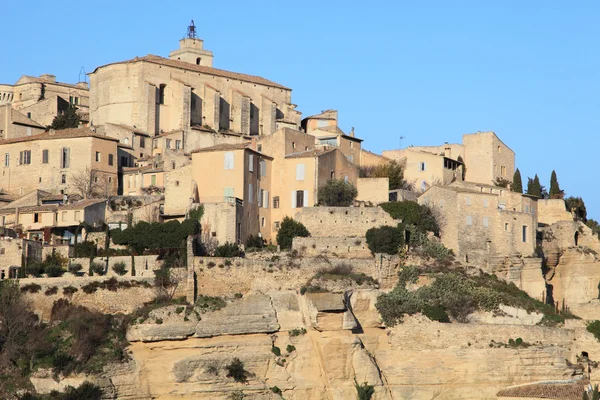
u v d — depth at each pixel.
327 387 174.38
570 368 180.38
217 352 173.62
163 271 179.75
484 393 177.75
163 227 192.88
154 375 170.50
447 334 180.25
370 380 175.75
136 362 170.38
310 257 190.12
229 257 184.75
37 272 183.88
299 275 185.12
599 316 192.00
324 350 175.25
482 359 178.62
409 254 195.38
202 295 180.62
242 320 176.00
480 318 186.62
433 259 197.25
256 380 172.88
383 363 180.12
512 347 179.88
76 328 170.38
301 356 175.75
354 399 174.50
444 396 178.25
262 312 178.25
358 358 176.00
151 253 191.25
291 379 174.12
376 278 189.00
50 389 164.25
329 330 176.00
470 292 188.25
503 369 178.50
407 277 190.75
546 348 180.62
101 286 177.12
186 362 171.00
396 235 195.00
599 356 182.50
